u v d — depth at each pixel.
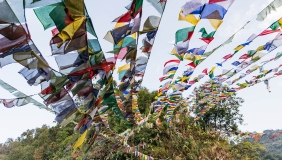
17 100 2.84
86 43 1.78
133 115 4.91
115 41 1.95
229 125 16.08
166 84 4.66
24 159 21.47
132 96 4.11
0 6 1.36
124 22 1.87
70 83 2.25
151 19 2.05
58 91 2.31
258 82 5.53
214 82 5.49
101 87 2.50
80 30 1.65
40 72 1.99
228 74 4.75
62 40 1.68
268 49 3.65
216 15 2.10
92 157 9.90
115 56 2.22
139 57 2.82
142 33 2.18
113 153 9.62
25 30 1.54
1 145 41.91
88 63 2.04
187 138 11.18
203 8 2.06
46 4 1.45
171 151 10.68
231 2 2.01
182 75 4.24
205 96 6.42
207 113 16.11
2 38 1.54
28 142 30.64
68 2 1.46
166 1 1.84
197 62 3.57
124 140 5.48
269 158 32.03
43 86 2.16
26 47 1.66
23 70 1.99
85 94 2.50
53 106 2.52
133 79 3.17
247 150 14.18
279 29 3.00
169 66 3.52
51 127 20.86
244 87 5.84
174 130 11.19
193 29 2.32
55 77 2.04
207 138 12.50
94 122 3.54
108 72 2.32
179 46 2.57
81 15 1.56
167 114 6.61
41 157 17.62
